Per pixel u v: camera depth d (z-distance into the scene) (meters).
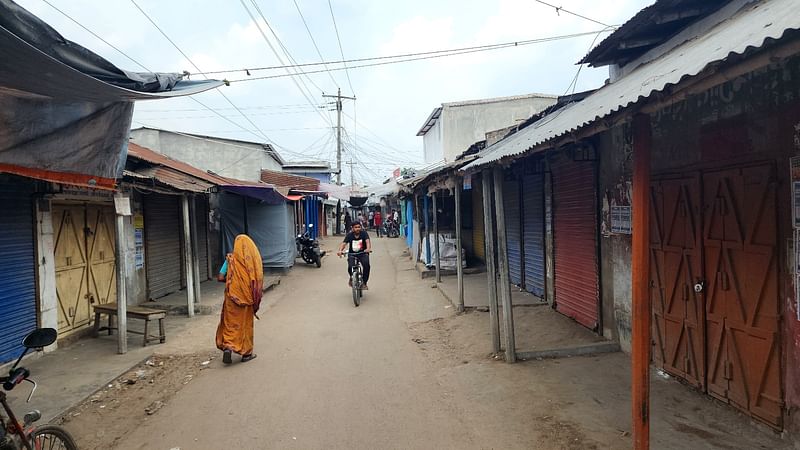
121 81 4.12
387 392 5.29
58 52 3.47
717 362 4.25
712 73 2.28
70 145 4.84
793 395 3.47
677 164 4.70
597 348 6.01
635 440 3.27
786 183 3.46
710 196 4.26
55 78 3.69
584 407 4.50
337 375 5.94
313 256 17.45
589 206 6.76
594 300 6.70
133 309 7.72
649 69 4.28
